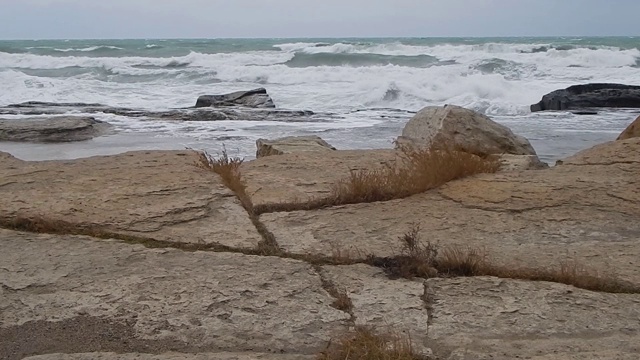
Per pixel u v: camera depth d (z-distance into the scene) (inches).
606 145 242.7
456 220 170.2
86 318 114.7
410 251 143.3
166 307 118.6
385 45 1792.6
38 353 103.4
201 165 224.4
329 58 1576.0
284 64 1565.0
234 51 1923.0
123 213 170.9
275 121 738.8
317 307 119.3
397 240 155.4
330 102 1023.6
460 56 1576.0
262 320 114.3
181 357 101.6
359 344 104.0
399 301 122.5
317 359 101.2
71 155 506.9
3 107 844.0
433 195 193.5
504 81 1079.0
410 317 116.0
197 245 151.3
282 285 128.6
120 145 557.9
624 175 207.5
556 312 118.9
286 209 181.9
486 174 216.2
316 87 1176.2
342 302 121.0
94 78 1378.0
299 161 240.2
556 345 106.3
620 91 935.7
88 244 149.9
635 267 140.2
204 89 1195.3
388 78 1136.8
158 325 112.3
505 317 116.7
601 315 118.0
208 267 137.3
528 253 148.0
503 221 169.5
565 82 1225.4
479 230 163.0
